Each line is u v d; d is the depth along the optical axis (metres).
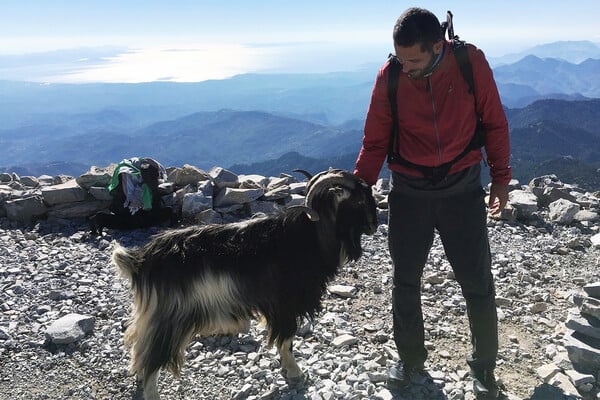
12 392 4.53
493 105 3.60
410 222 3.96
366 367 4.73
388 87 3.66
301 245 4.25
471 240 3.89
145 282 4.12
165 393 4.49
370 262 7.32
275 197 9.23
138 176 8.59
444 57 3.46
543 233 8.39
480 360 4.22
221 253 4.16
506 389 4.44
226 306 4.21
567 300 6.10
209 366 4.87
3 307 5.92
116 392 4.55
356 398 4.28
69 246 8.02
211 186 9.31
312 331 5.44
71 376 4.76
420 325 4.31
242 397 4.43
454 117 3.58
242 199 9.00
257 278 4.23
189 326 4.14
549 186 10.23
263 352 5.07
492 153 3.80
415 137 3.74
